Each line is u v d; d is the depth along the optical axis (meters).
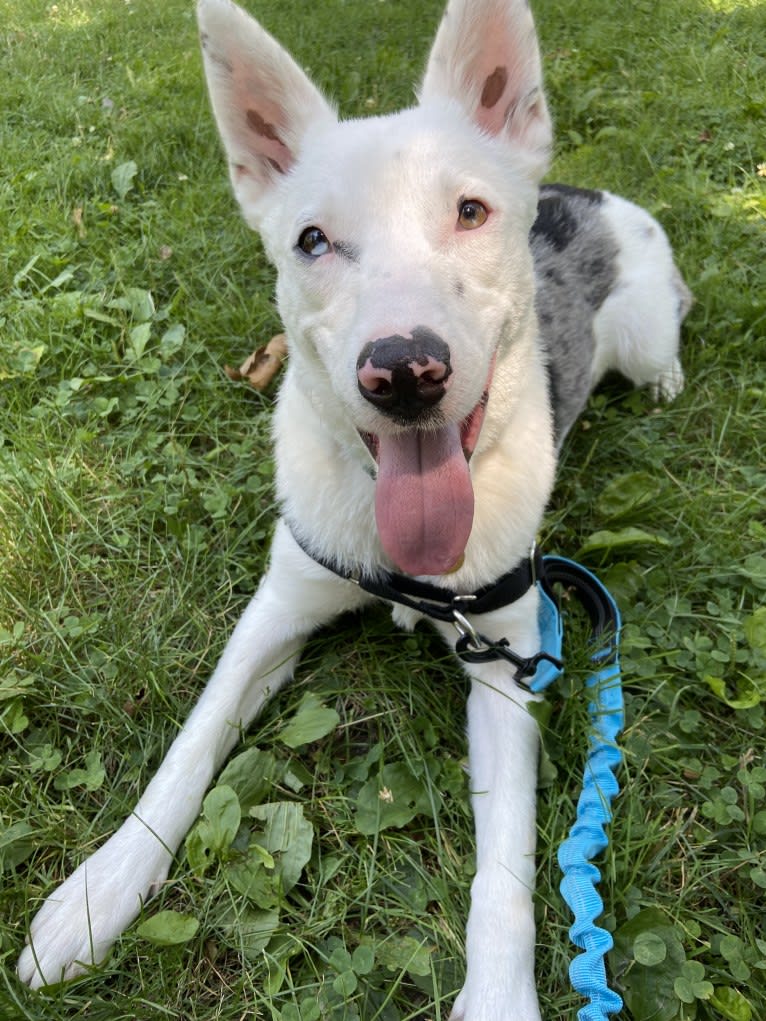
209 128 1.00
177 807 0.40
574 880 0.36
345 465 0.44
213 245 0.80
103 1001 0.35
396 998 0.36
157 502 0.57
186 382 0.67
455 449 0.38
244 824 0.41
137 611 0.52
